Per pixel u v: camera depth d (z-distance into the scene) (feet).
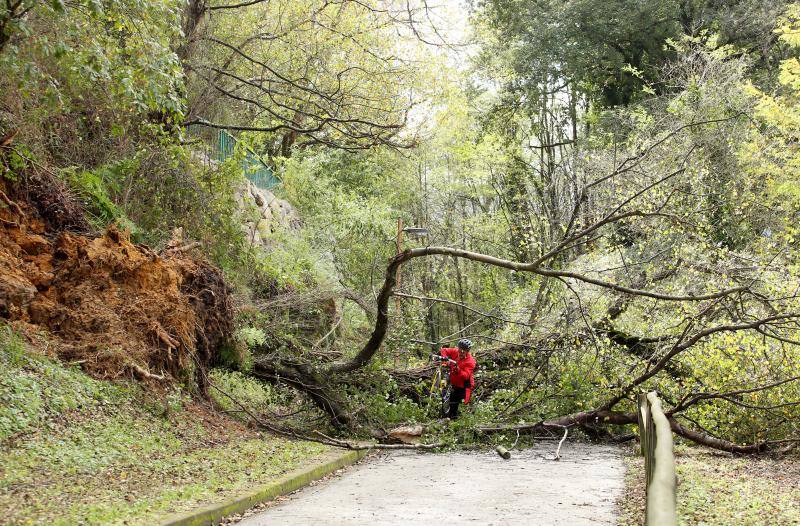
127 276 41.47
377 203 104.53
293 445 44.06
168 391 40.78
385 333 54.70
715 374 52.29
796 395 49.80
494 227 117.39
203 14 62.34
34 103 42.16
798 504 29.60
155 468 30.37
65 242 39.60
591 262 64.23
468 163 120.37
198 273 46.88
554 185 95.91
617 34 133.08
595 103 151.64
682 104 97.76
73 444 29.66
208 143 69.00
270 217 81.25
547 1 141.90
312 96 74.23
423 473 40.34
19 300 35.88
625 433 61.46
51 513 21.40
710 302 52.39
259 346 53.88
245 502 27.45
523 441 55.52
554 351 58.44
